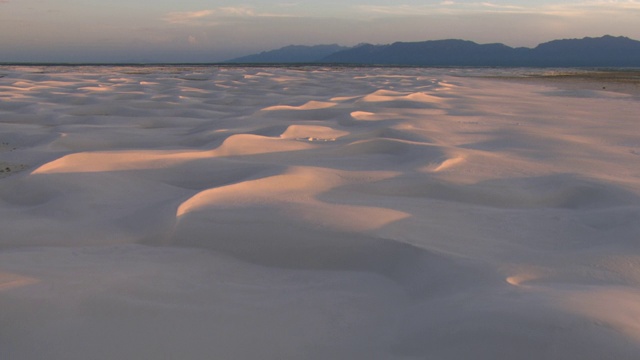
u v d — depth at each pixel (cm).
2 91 2473
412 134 1198
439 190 735
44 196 720
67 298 391
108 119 1622
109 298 395
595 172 873
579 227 598
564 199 721
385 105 2016
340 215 579
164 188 772
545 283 420
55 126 1483
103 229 589
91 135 1261
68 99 2164
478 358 305
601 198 697
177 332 362
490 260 475
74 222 618
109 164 855
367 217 579
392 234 529
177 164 878
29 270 451
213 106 2048
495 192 732
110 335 353
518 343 305
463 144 1125
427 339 337
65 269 457
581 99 2552
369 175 788
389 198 701
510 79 5247
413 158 931
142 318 375
